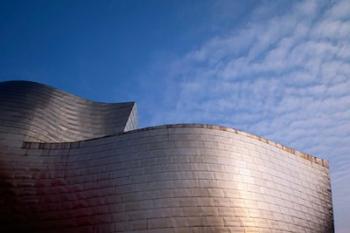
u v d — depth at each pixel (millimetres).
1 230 17344
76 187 18125
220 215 16422
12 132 20703
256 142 20625
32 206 17922
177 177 17156
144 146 18484
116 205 16875
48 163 19328
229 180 17797
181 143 18422
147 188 16969
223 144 19031
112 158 18578
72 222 17062
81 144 19750
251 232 16688
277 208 19016
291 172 21828
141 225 15922
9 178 18859
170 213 16047
